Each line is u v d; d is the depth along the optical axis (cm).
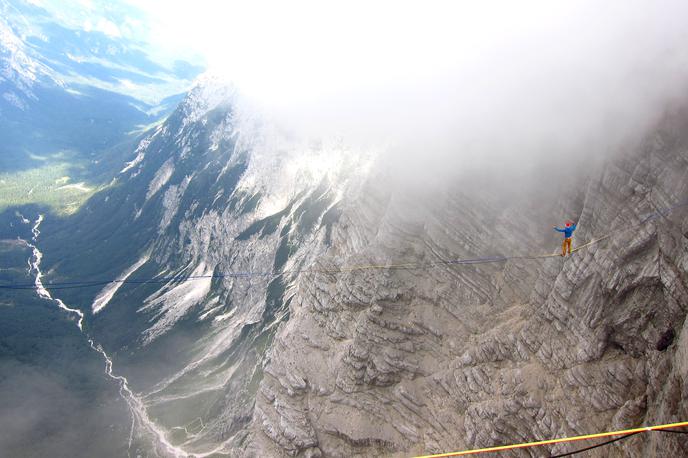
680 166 4666
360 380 6353
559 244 5709
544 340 5278
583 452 4591
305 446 6334
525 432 5022
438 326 6234
